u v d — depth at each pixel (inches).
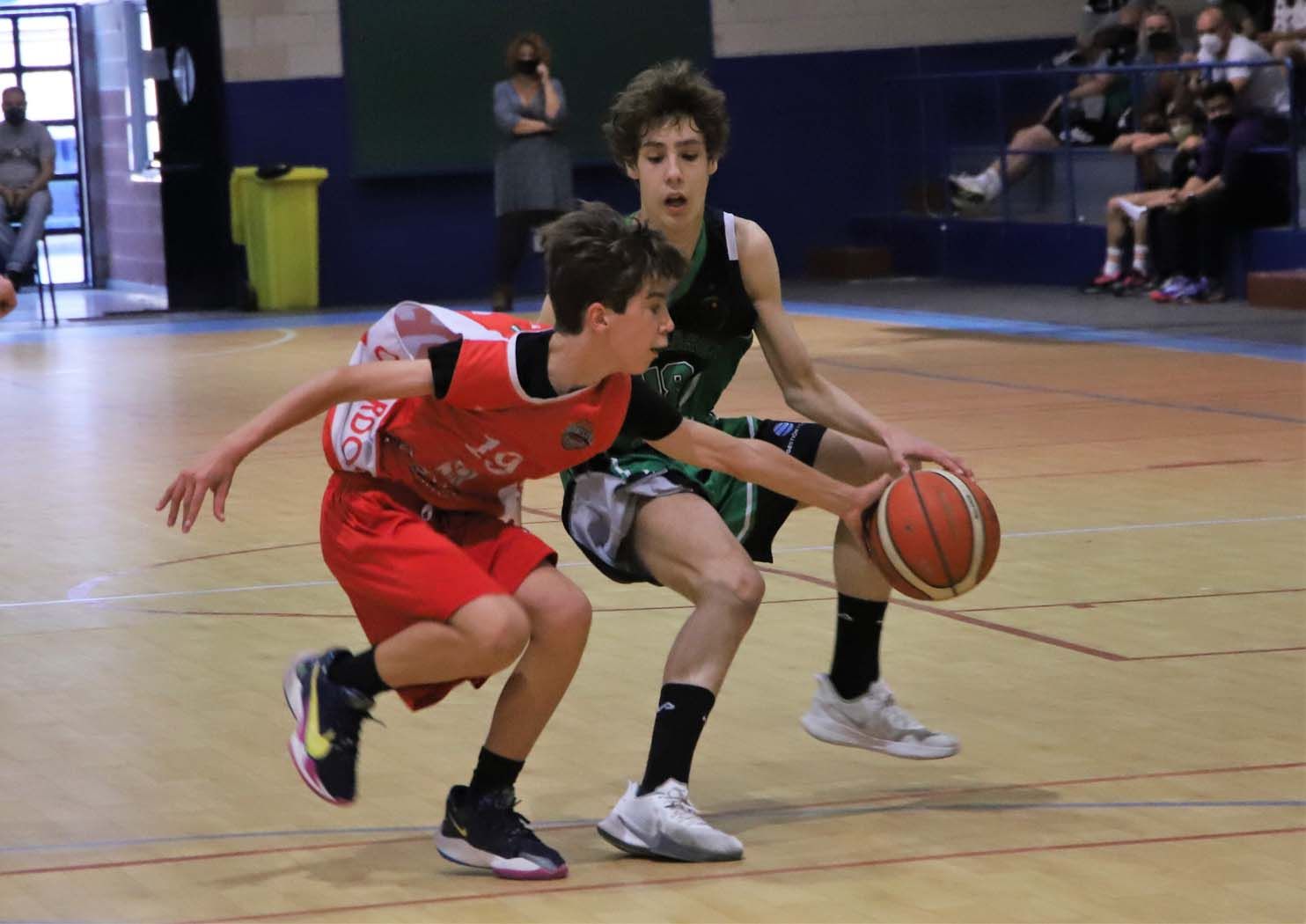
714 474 250.2
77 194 1334.9
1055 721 279.3
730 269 246.4
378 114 1107.3
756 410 632.4
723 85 1179.3
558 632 211.2
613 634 339.6
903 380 705.0
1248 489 469.7
